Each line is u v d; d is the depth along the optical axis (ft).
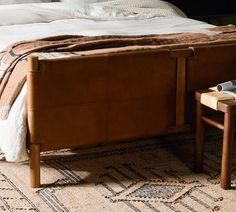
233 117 7.34
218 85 7.87
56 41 9.34
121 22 12.73
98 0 14.01
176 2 15.80
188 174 8.25
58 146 7.72
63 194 7.51
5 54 8.89
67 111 7.63
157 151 9.21
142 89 8.11
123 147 9.37
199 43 8.84
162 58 8.11
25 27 11.66
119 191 7.62
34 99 7.34
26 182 7.90
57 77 7.41
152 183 7.89
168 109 8.43
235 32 11.06
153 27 12.18
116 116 8.05
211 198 7.42
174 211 7.04
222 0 16.51
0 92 8.20
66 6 13.19
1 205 7.18
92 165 8.56
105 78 7.77
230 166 7.57
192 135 10.02
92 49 8.82
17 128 7.52
